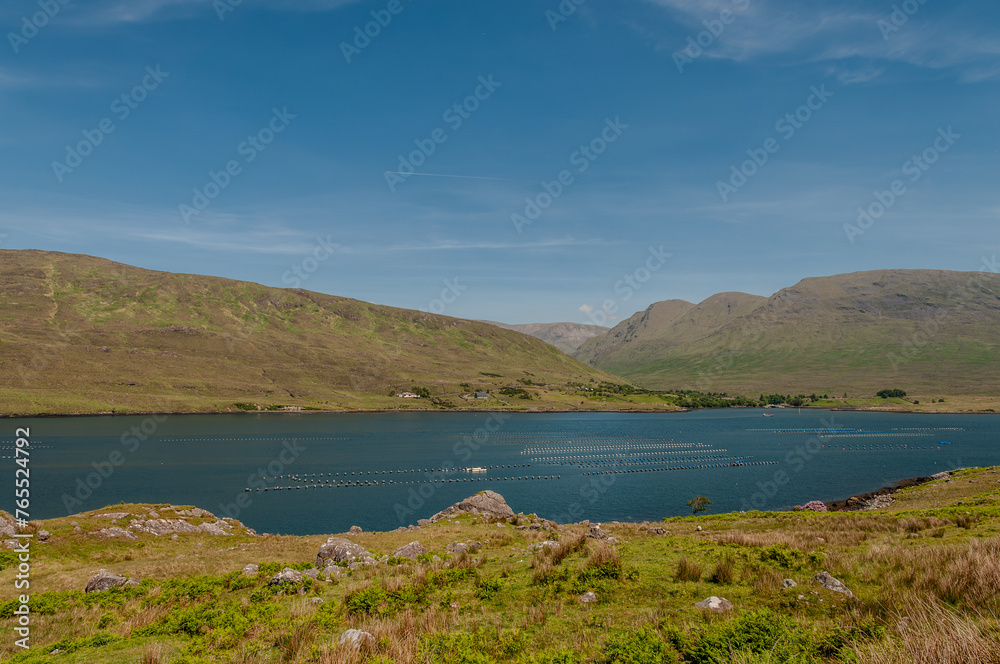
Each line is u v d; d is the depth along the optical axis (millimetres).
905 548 17188
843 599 12656
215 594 20109
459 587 16938
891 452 143375
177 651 12758
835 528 27828
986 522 25391
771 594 13594
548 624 12438
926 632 8281
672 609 12898
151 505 51312
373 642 11367
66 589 24984
